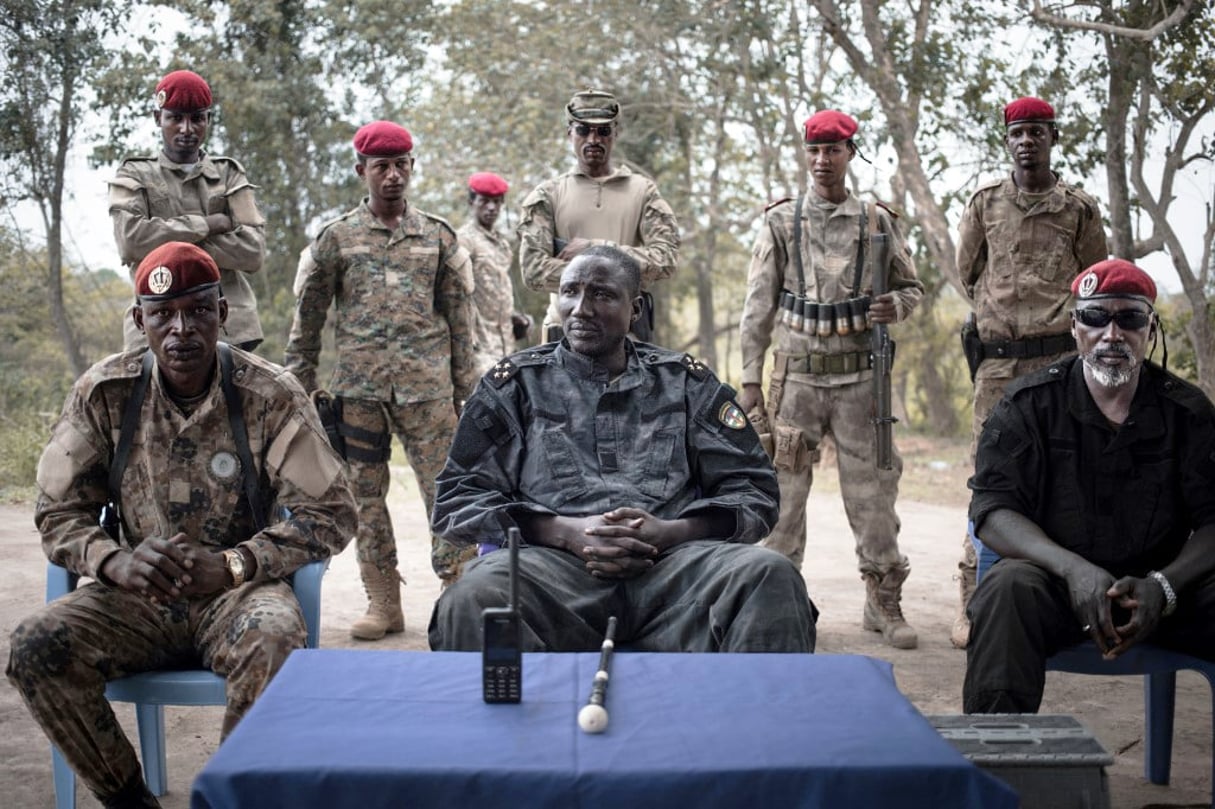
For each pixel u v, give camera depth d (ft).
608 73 52.60
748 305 18.83
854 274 18.29
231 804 6.41
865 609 19.35
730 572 10.97
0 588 21.30
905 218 41.45
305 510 11.41
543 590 11.24
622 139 52.95
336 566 24.52
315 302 18.61
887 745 6.89
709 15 48.57
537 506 11.90
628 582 11.71
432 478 18.92
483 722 7.27
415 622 19.86
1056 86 33.58
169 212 17.39
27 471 33.71
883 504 18.47
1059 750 8.35
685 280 66.23
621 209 18.85
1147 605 11.25
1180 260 32.09
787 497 18.52
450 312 19.06
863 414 18.39
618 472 12.16
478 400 12.34
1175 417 12.14
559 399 12.32
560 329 18.48
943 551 27.22
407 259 18.56
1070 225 18.11
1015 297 18.15
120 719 14.94
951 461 46.68
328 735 7.00
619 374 12.53
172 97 17.31
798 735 7.06
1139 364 12.05
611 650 8.52
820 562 25.62
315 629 11.39
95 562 10.75
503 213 52.49
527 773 6.48
